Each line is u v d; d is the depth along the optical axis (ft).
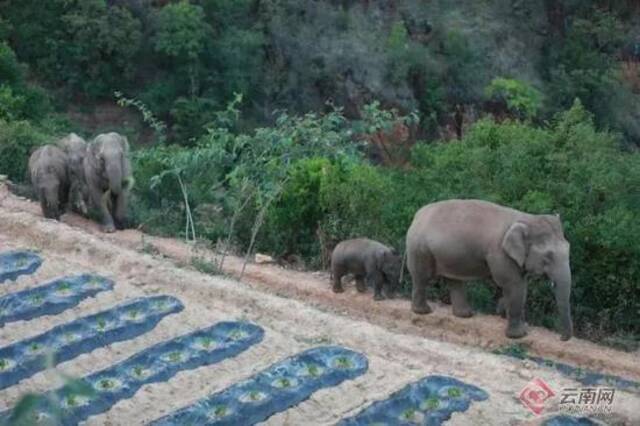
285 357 30.32
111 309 33.65
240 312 34.04
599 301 39.58
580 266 39.45
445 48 134.31
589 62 137.90
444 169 45.21
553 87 135.54
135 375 29.32
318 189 47.06
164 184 56.54
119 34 120.78
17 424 12.14
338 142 56.24
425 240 36.35
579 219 40.34
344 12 134.51
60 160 50.19
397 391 27.99
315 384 28.60
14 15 121.80
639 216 39.88
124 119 124.26
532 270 34.55
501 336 36.37
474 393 28.09
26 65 110.93
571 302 39.75
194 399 28.07
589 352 35.45
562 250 34.37
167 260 41.93
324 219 46.62
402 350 31.22
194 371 29.60
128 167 49.88
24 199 53.16
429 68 130.82
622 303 38.88
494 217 35.55
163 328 32.42
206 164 56.90
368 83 129.70
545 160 43.55
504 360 31.07
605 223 38.86
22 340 31.42
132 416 27.30
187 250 46.21
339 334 32.17
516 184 42.47
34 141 60.80
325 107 129.90
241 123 122.31
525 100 127.65
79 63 123.03
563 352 35.37
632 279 38.42
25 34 121.29
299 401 27.76
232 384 28.66
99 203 49.49
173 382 28.99
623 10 147.95
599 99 135.33
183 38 121.19
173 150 62.13
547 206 40.29
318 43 130.82
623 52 144.15
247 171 52.16
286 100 128.36
